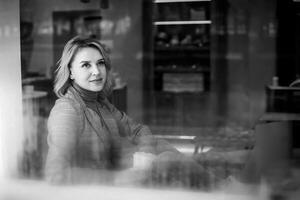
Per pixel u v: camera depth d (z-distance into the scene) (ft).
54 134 6.31
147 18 19.49
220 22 18.98
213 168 6.44
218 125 14.15
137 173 6.34
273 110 13.82
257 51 18.71
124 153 6.53
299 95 13.34
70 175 6.30
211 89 18.60
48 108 7.22
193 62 19.26
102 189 6.26
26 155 6.92
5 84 7.66
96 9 18.90
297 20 18.17
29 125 7.27
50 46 15.94
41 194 6.50
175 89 18.92
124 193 6.20
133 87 19.13
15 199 6.72
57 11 16.80
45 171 6.53
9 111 7.47
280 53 18.40
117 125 6.83
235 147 7.07
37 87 7.67
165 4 19.29
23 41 8.45
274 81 16.16
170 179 6.23
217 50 19.10
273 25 18.44
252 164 6.43
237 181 6.15
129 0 20.03
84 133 6.42
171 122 14.74
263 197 5.87
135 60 19.61
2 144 7.20
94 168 6.35
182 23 19.29
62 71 6.72
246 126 12.07
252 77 18.66
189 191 6.13
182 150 7.04
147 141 6.95
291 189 5.96
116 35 19.61
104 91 6.96
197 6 19.04
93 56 6.75
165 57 19.48
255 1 18.47
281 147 6.92
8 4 7.79
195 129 11.34
